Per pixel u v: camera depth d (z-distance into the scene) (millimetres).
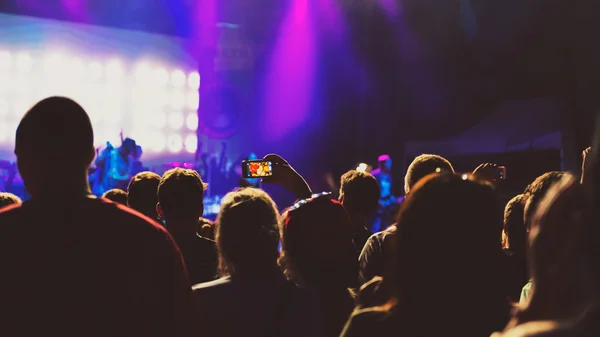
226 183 13188
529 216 2045
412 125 12758
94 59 12133
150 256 1448
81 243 1396
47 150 1450
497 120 11141
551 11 10094
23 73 11492
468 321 1094
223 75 13734
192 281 2207
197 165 13031
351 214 2846
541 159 10242
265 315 1616
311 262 1847
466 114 11781
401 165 12906
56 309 1356
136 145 11688
